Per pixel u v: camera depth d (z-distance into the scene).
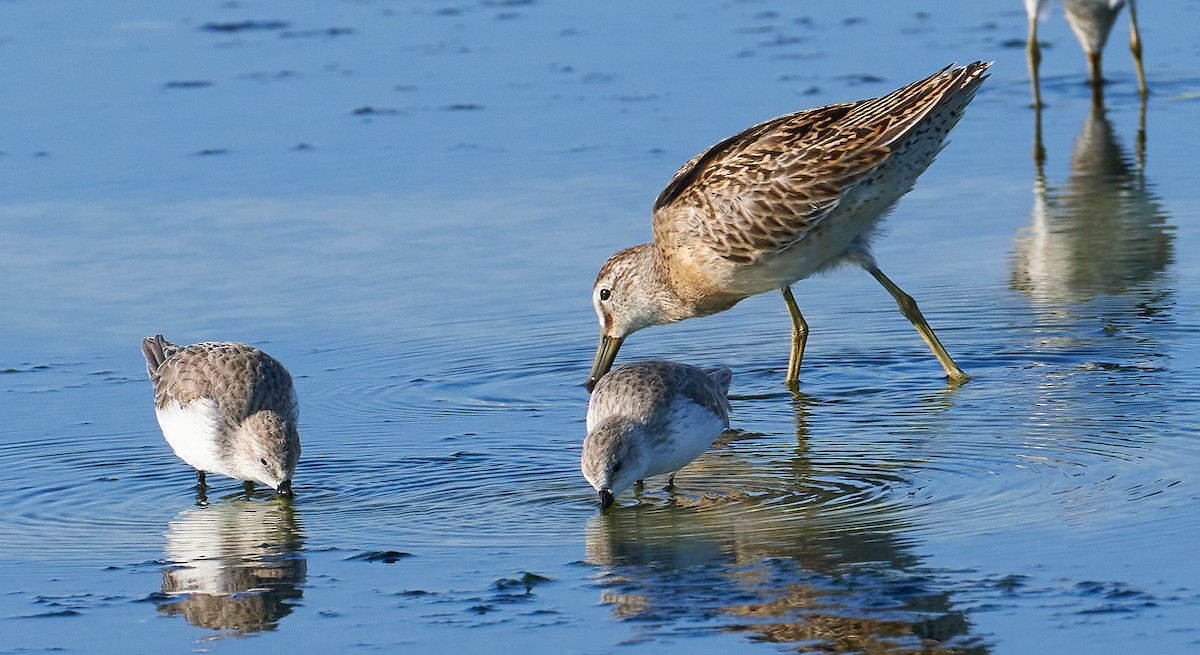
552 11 29.00
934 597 8.71
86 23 28.55
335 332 15.12
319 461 11.88
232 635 8.66
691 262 13.98
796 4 29.00
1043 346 14.09
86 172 20.55
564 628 8.56
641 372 11.25
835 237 13.54
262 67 25.55
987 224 17.92
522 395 13.51
